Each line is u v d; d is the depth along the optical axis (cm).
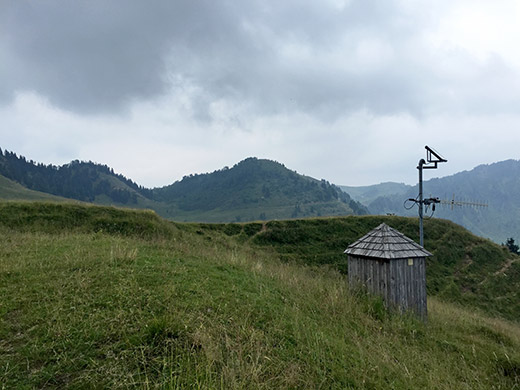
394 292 919
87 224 2247
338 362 527
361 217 4262
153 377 412
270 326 603
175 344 484
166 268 876
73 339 474
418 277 974
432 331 848
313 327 650
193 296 684
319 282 1077
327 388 449
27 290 647
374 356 573
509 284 3341
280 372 465
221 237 3300
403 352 644
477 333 980
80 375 404
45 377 394
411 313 915
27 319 524
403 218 4325
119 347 466
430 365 612
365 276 998
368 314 825
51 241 1227
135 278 747
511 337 1009
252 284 877
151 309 591
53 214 2252
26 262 856
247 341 529
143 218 2544
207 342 489
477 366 667
